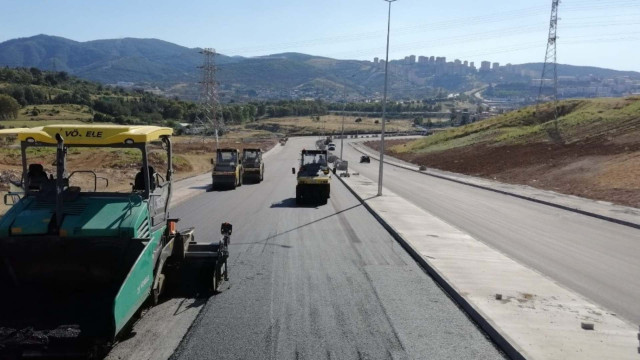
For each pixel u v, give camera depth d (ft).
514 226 76.13
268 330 30.83
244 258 50.08
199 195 111.45
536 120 307.99
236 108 650.84
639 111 224.53
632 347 28.81
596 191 117.70
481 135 311.47
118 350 27.37
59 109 420.36
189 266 37.78
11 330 24.13
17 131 28.14
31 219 26.96
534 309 35.01
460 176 180.86
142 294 27.58
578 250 59.31
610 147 173.27
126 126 31.14
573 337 30.12
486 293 38.45
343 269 46.52
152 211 30.35
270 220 75.87
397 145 412.57
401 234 63.00
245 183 144.56
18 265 27.02
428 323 32.86
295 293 38.52
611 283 45.01
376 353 27.96
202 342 28.73
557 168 160.35
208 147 294.66
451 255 51.55
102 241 27.20
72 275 27.27
